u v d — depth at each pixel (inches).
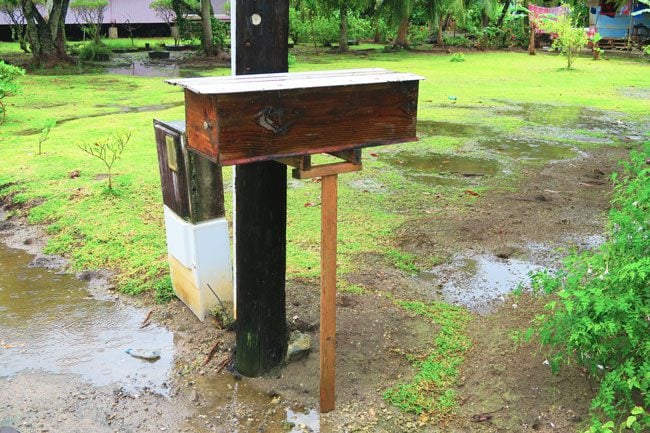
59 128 369.7
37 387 125.4
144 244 192.5
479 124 406.3
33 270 181.2
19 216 223.5
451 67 764.6
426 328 144.3
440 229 210.4
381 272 175.0
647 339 102.9
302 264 176.7
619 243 115.0
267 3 112.1
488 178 275.7
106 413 117.6
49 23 757.9
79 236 201.5
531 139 361.7
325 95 94.7
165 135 140.0
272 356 128.3
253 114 90.0
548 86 601.9
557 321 114.0
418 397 119.8
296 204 231.6
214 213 143.0
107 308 158.6
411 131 104.7
